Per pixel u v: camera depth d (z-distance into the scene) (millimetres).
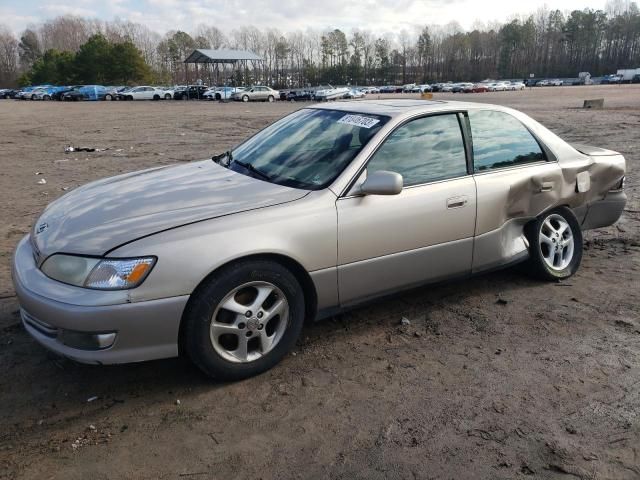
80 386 3209
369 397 3131
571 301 4414
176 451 2678
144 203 3379
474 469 2576
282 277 3254
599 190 4973
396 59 129125
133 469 2553
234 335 3209
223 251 3014
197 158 12711
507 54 127500
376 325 3998
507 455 2668
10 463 2574
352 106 4273
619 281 4840
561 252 4809
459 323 4039
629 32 123938
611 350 3654
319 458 2641
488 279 4875
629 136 14836
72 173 10625
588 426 2885
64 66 78312
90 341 2840
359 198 3516
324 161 3697
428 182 3848
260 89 56812
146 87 57969
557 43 128625
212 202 3336
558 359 3543
